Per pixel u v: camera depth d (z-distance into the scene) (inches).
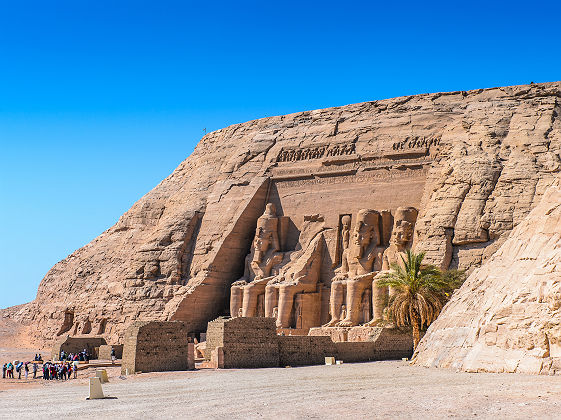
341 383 1139.9
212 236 2549.2
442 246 2071.9
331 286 2288.4
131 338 1723.7
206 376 1509.6
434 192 2197.3
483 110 2327.8
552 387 898.7
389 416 751.7
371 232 2308.1
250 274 2474.2
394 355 2005.4
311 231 2443.4
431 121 2394.2
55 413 901.8
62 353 2228.1
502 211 2036.2
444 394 892.6
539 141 2138.3
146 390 1203.9
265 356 1817.2
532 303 1131.3
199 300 2444.6
